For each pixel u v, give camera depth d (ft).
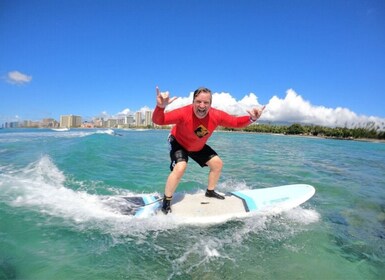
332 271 9.39
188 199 14.93
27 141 47.37
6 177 19.15
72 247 9.93
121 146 45.21
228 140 89.97
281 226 12.88
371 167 36.42
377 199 19.06
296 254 10.37
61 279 8.06
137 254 9.77
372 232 12.95
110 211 13.35
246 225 12.72
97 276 8.32
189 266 9.21
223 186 21.21
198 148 14.29
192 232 11.80
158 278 8.46
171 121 12.66
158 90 11.86
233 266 9.33
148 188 18.97
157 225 12.19
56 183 18.57
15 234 10.61
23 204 13.80
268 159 38.93
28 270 8.40
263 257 10.02
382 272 9.52
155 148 45.55
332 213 15.43
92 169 23.90
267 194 15.88
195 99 12.53
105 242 10.47
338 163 39.11
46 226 11.44
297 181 23.88
